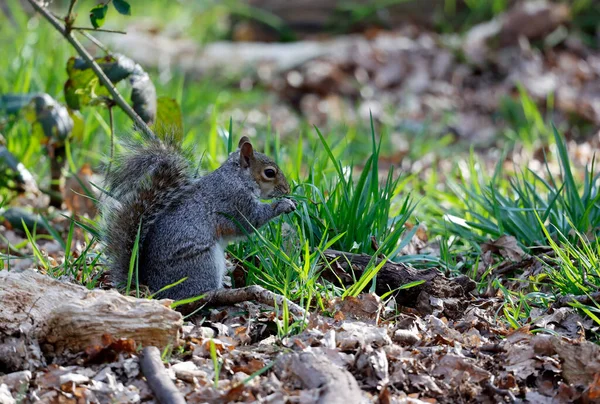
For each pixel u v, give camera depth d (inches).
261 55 725.3
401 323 275.0
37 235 380.2
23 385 223.1
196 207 281.9
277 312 259.1
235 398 223.3
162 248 275.9
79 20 739.4
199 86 655.1
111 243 279.6
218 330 266.8
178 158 287.0
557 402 233.6
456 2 800.9
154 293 269.9
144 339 243.0
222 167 293.1
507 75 707.4
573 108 643.5
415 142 584.1
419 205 409.7
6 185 410.9
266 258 301.3
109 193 290.0
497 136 617.6
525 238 350.9
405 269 299.1
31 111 408.8
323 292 286.7
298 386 229.0
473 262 343.3
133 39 710.5
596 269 292.7
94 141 473.4
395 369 240.7
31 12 737.0
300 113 674.8
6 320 236.2
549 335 259.1
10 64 555.8
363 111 668.1
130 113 356.8
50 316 238.7
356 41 759.1
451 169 524.1
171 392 218.4
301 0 817.5
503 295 306.3
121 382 231.5
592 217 355.9
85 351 239.0
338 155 445.7
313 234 318.7
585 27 763.4
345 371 228.8
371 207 324.2
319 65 717.9
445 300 293.9
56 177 422.6
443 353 252.2
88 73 361.7
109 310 241.6
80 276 301.3
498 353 257.0
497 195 377.4
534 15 738.8
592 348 244.7
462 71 713.0
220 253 287.0
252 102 657.0
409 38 779.4
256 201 293.4
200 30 810.2
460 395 234.4
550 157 549.3
